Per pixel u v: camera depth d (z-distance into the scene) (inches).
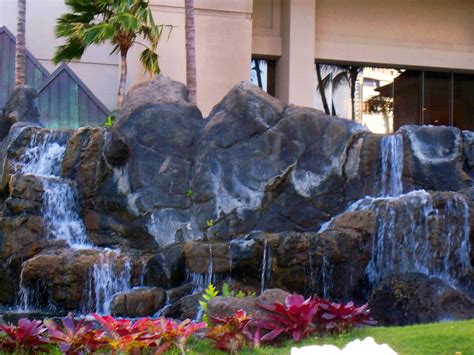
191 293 534.9
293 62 942.4
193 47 780.0
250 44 901.2
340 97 994.7
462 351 314.8
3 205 660.7
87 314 549.3
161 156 625.9
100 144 649.6
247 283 535.2
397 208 556.7
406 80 1021.8
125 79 808.3
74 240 624.4
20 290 570.9
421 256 545.0
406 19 1006.4
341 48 983.6
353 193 632.4
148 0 828.0
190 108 667.4
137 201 614.9
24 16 835.4
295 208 614.2
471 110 1034.1
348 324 359.6
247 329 338.3
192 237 600.7
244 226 602.5
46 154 682.8
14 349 326.6
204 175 615.2
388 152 644.7
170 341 313.9
